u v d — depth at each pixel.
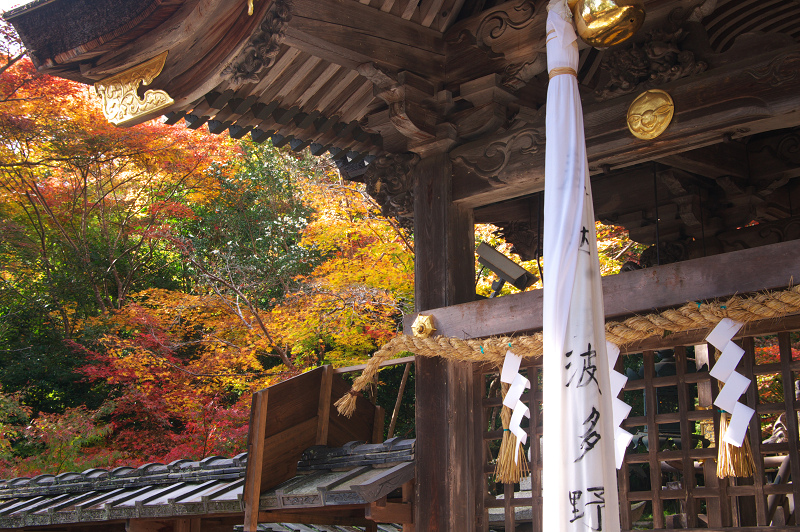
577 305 2.08
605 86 3.39
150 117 3.33
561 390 2.03
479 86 3.89
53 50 3.32
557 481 1.99
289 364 10.47
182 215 14.20
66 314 14.00
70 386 13.40
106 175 14.28
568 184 2.21
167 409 10.52
